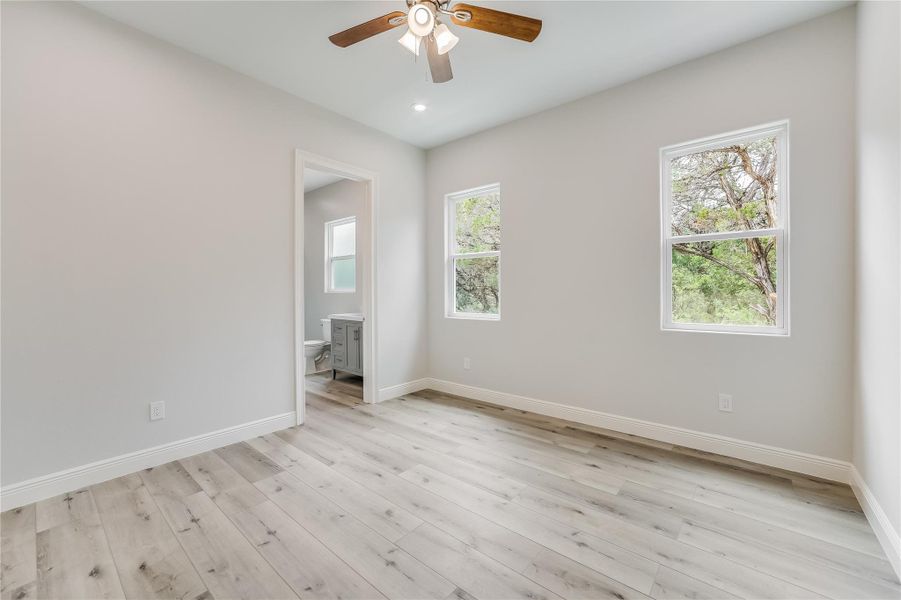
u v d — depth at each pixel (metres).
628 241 2.95
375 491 2.15
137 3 2.13
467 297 4.12
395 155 3.98
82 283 2.17
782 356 2.38
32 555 1.63
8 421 1.96
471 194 4.07
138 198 2.36
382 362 3.88
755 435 2.48
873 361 1.86
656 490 2.15
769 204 2.49
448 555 1.63
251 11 2.20
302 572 1.54
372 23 1.91
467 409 3.61
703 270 2.72
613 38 2.42
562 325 3.32
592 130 3.11
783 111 2.34
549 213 3.37
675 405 2.77
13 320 1.96
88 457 2.19
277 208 3.03
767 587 1.46
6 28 1.94
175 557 1.62
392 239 3.96
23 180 1.98
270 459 2.55
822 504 2.00
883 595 1.42
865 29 1.98
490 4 2.14
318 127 3.29
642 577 1.50
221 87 2.72
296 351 3.16
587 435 2.96
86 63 2.17
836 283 2.21
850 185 2.16
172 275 2.50
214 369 2.71
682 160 2.80
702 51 2.56
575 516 1.91
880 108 1.78
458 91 3.07
